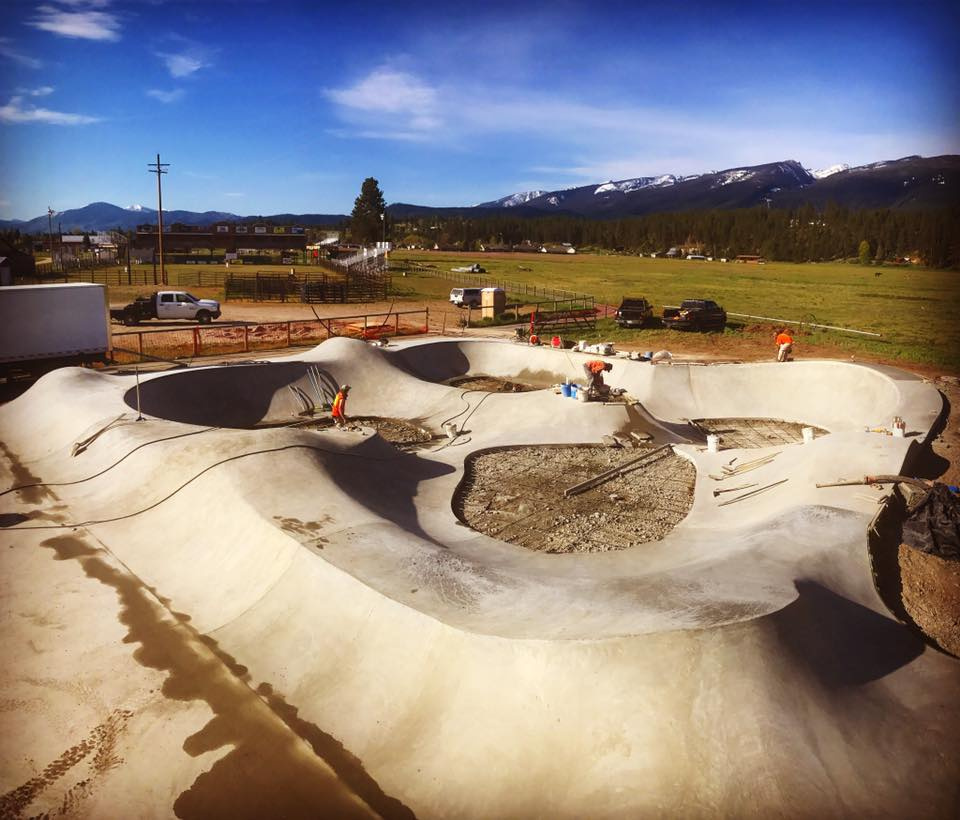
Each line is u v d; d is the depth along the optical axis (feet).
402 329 112.06
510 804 19.31
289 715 23.17
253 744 21.86
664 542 36.99
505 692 21.75
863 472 39.63
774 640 22.04
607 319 126.93
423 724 22.06
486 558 34.22
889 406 58.44
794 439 59.77
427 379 81.51
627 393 68.03
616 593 26.32
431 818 19.35
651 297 169.37
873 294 176.96
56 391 55.72
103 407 50.80
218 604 29.35
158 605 29.50
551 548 36.94
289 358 74.95
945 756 19.99
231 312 130.41
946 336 103.24
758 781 18.43
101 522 36.76
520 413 62.39
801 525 33.12
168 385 59.77
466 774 20.34
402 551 30.99
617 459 52.70
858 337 102.68
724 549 32.17
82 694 23.84
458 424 61.87
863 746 19.95
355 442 45.85
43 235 346.13
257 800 19.80
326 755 21.53
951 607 28.73
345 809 19.60
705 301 114.11
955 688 22.98
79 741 21.74
